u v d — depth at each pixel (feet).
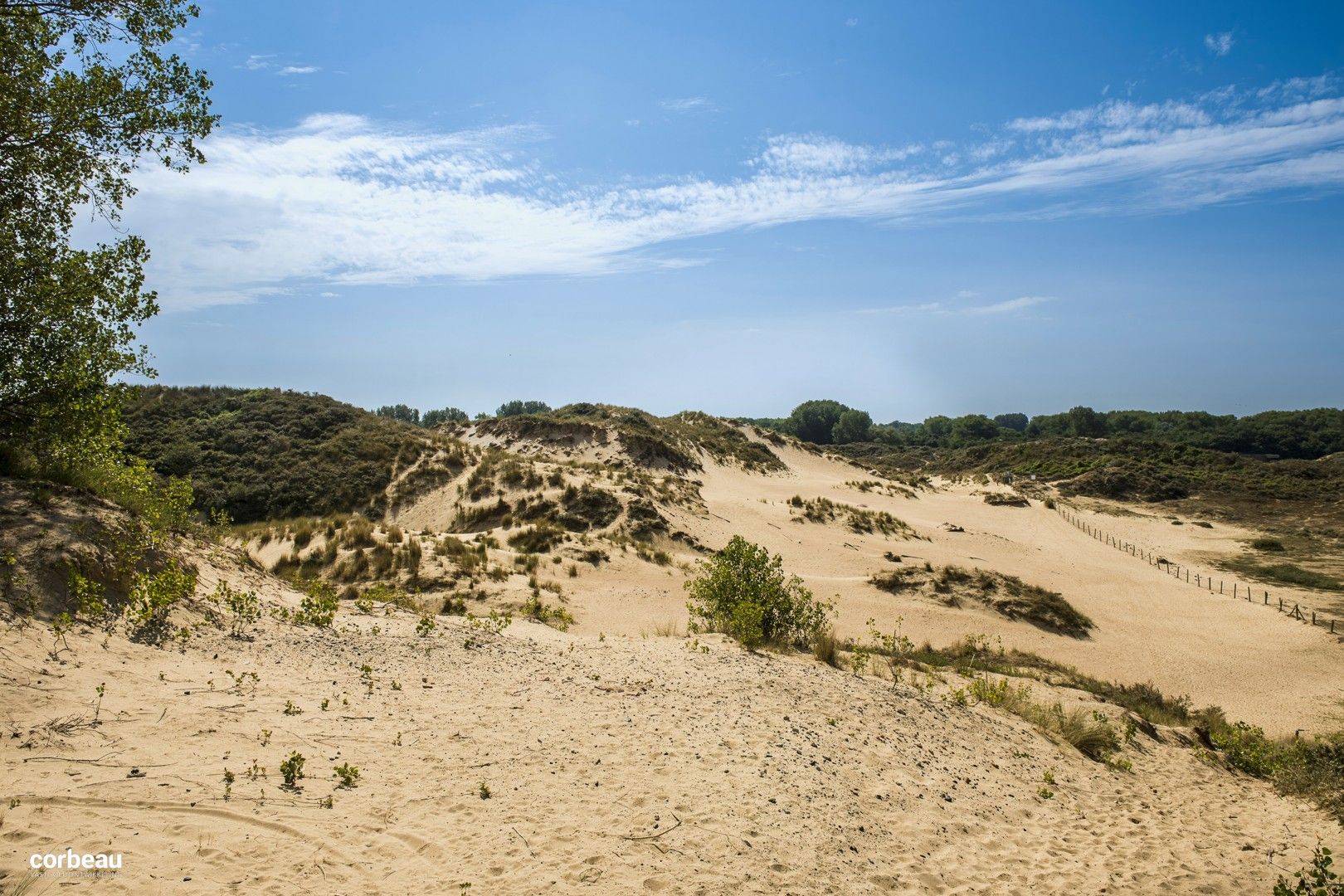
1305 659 74.59
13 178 34.09
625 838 17.93
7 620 21.57
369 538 73.10
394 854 15.96
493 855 16.44
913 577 87.30
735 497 141.49
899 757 26.91
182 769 17.60
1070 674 60.80
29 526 26.55
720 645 39.83
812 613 47.34
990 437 432.66
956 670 49.39
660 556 84.12
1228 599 99.96
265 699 23.00
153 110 36.65
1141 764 35.45
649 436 172.24
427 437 130.11
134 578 27.63
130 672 22.07
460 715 24.81
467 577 66.08
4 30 33.83
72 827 14.38
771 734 25.99
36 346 33.47
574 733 24.21
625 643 38.60
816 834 19.62
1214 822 27.91
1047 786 28.73
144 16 36.70
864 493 170.81
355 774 18.98
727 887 16.46
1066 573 111.45
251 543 74.18
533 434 176.04
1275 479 217.56
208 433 121.19
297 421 128.77
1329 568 121.70
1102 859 22.34
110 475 35.04
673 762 22.77
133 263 36.60
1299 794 33.47
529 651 34.09
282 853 15.17
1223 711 58.70
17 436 32.58
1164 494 205.57
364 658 29.35
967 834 22.24
